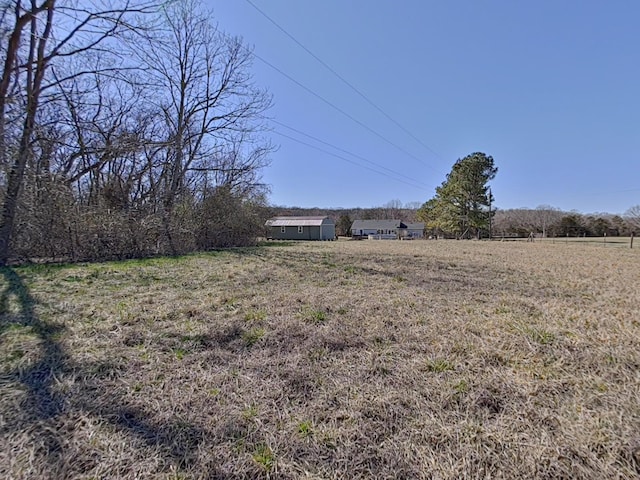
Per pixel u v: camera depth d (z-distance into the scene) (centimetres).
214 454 146
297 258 938
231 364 237
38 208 730
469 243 1930
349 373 225
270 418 173
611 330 309
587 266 811
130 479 132
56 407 178
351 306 396
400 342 281
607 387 203
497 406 184
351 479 134
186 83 1197
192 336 288
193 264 767
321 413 177
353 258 946
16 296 411
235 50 1281
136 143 898
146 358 243
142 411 177
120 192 1009
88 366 226
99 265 699
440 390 201
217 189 1422
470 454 146
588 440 153
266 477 135
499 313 370
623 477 134
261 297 434
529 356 250
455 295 461
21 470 134
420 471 138
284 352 261
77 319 327
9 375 211
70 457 142
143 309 367
